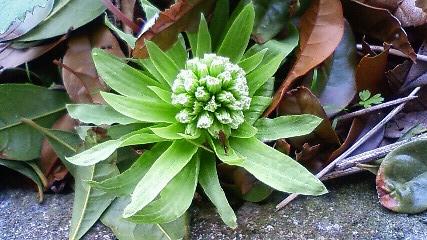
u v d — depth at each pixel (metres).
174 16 0.23
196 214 0.23
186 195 0.21
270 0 0.24
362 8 0.25
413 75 0.25
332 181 0.24
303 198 0.23
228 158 0.21
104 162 0.24
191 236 0.22
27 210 0.25
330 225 0.22
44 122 0.26
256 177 0.21
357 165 0.23
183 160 0.22
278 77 0.25
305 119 0.22
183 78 0.22
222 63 0.22
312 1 0.25
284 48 0.24
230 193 0.24
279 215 0.23
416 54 0.25
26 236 0.23
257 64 0.23
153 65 0.23
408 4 0.26
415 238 0.21
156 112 0.23
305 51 0.24
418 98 0.25
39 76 0.27
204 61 0.22
